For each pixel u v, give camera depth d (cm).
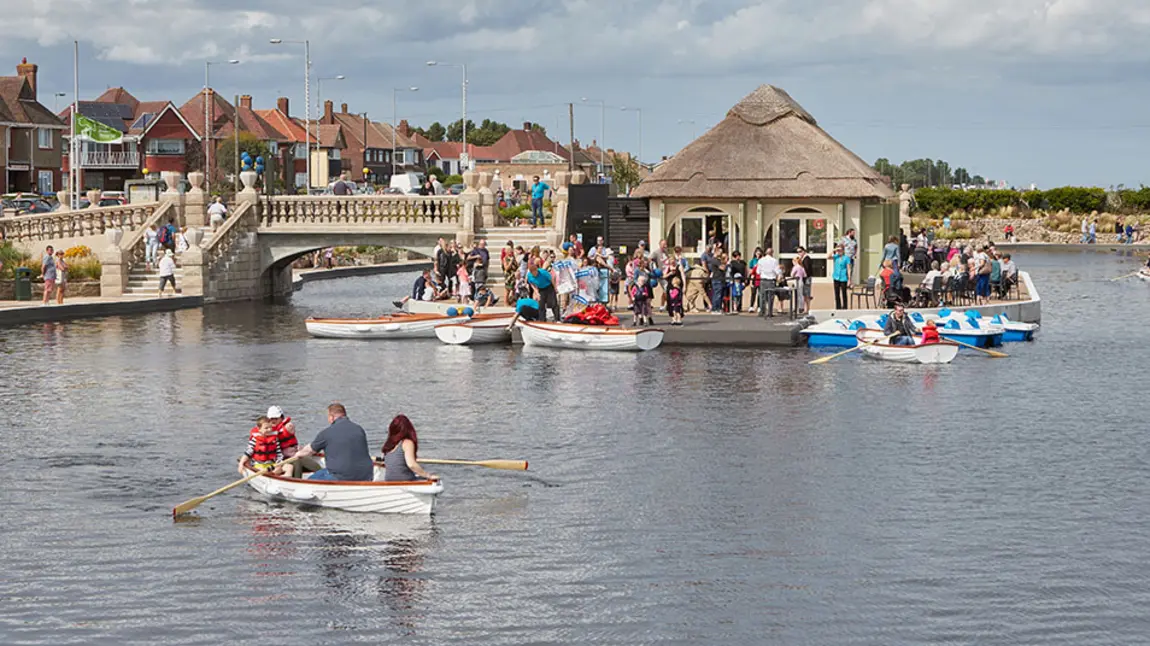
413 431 2311
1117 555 2072
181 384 3672
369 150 17025
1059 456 2730
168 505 2352
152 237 6347
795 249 5569
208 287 6262
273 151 12938
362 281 8238
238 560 2045
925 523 2244
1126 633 1766
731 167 5516
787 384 3581
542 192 6359
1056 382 3656
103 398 3444
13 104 11419
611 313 4659
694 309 4906
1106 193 13012
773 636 1761
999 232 12462
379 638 1761
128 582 1956
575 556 2069
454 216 6256
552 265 4619
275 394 3494
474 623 1806
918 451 2767
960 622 1803
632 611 1848
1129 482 2519
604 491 2447
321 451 2400
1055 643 1734
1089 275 8181
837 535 2177
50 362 4134
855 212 5522
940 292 4962
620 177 14312
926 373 3803
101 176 13062
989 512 2309
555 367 3919
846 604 1869
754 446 2811
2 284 5906
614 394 3428
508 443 2848
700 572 1997
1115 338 4753
